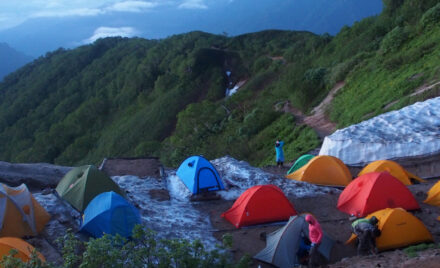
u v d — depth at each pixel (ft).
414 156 44.88
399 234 26.73
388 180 32.99
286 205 33.04
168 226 31.09
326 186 41.39
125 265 19.15
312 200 37.35
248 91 171.42
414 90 68.08
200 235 30.30
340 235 30.01
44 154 260.83
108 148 208.13
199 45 302.25
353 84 94.43
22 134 310.86
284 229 27.09
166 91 246.47
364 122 56.29
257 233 30.99
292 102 112.27
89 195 32.55
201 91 232.94
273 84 158.81
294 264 25.72
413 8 112.78
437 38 82.94
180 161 110.42
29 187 42.75
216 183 39.58
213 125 132.77
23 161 261.65
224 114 139.54
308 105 103.65
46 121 315.17
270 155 79.61
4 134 319.06
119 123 249.96
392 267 20.61
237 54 267.80
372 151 47.67
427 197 35.53
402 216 27.12
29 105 350.23
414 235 26.94
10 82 407.64
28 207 29.12
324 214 34.17
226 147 97.66
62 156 243.19
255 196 32.58
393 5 127.24
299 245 26.43
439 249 23.61
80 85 342.64
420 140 45.11
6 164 45.21
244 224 32.17
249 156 89.15
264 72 199.72
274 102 123.34
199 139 126.11
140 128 207.00
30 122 321.32
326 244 27.27
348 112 79.36
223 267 19.36
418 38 92.07
